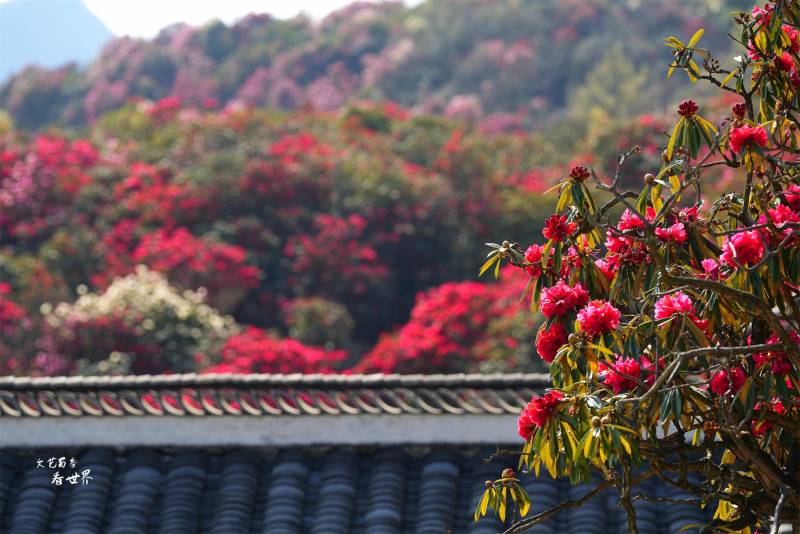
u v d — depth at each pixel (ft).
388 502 35.14
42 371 124.26
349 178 181.16
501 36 407.44
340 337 151.33
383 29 427.74
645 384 18.88
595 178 19.83
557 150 227.61
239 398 37.47
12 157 186.80
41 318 128.77
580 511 34.14
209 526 35.55
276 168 177.47
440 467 35.99
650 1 393.70
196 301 137.39
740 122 20.63
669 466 19.69
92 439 37.68
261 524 35.40
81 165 192.95
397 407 36.81
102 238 169.99
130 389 37.58
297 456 37.09
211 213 172.86
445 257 175.32
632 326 19.07
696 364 19.99
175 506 35.91
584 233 20.52
